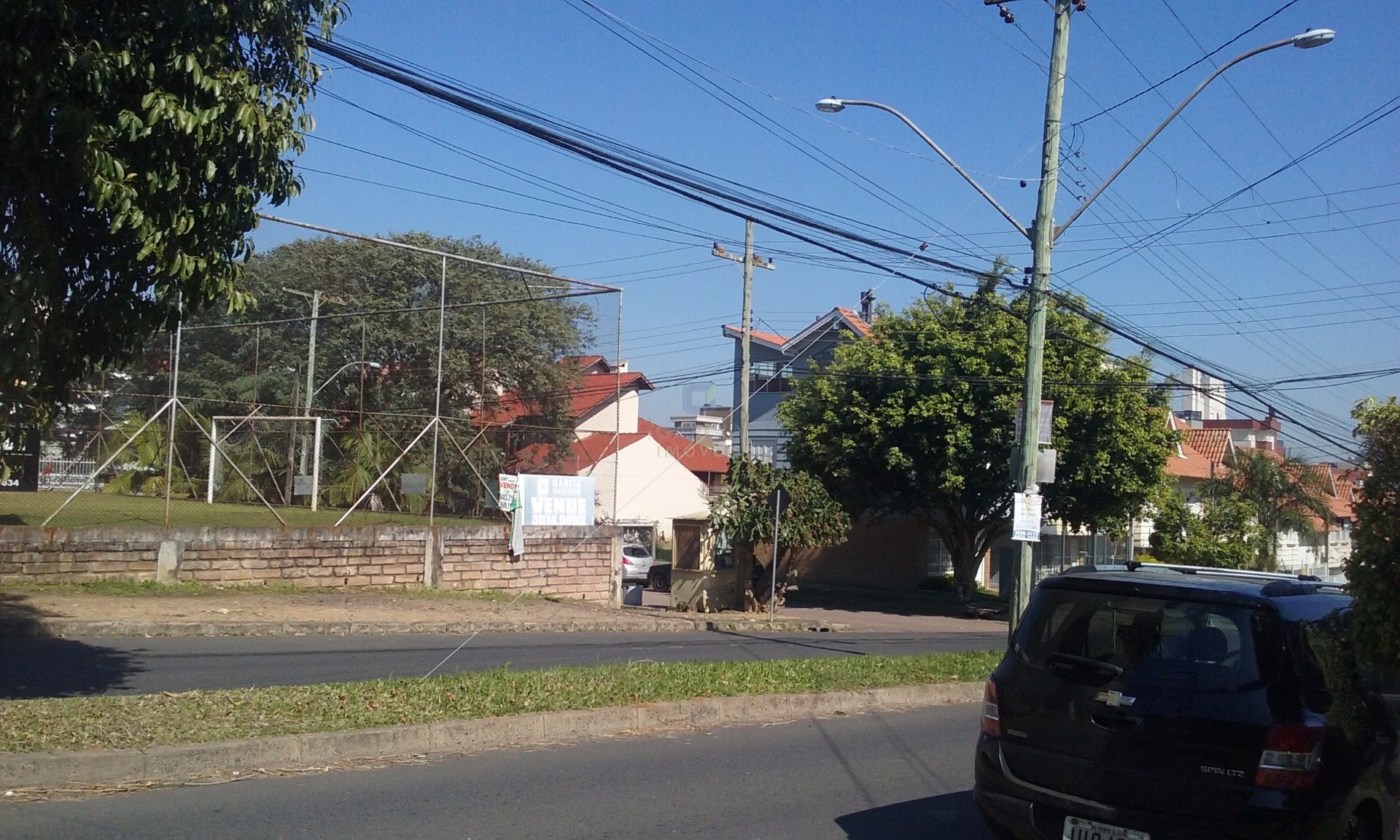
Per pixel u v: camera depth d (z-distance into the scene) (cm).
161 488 1848
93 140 710
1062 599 640
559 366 2347
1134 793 570
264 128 782
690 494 5103
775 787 823
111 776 731
